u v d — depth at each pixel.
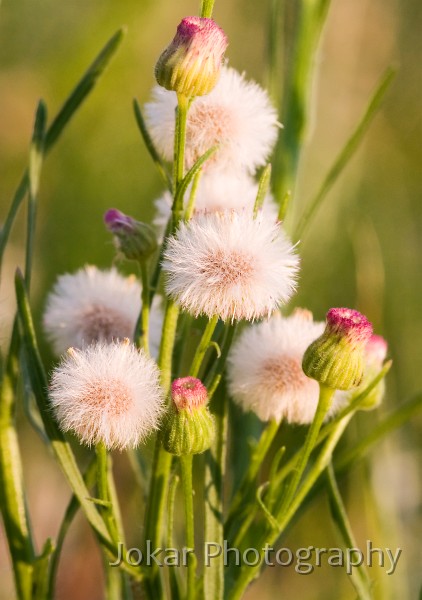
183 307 0.22
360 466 0.28
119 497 0.34
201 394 0.22
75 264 0.46
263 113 0.24
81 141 0.51
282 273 0.22
